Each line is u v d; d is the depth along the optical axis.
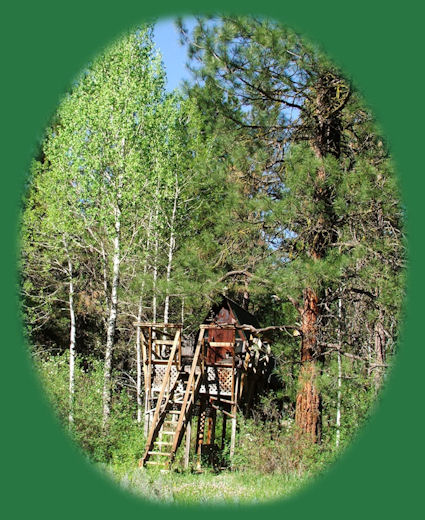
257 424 17.34
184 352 21.34
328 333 16.53
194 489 12.70
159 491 11.75
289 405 19.98
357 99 14.49
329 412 18.39
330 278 13.62
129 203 20.31
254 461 14.91
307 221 14.66
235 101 16.95
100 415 18.25
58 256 23.98
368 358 15.45
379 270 14.25
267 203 14.18
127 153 20.33
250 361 19.72
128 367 30.22
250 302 25.59
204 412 18.30
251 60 15.13
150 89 20.91
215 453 17.98
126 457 16.62
